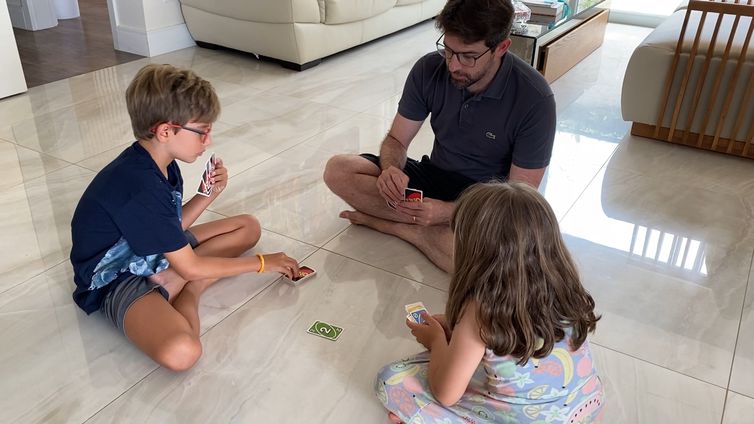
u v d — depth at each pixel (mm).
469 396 1438
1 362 1775
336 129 3342
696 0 2930
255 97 3754
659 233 2486
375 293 2094
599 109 3740
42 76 4000
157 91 1581
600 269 2256
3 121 3330
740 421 1648
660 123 3244
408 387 1517
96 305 1860
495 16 1810
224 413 1623
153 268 1843
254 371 1759
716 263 2307
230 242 2152
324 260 2256
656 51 3123
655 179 2910
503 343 1256
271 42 4160
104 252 1740
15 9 4965
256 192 2699
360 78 4109
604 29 5012
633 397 1710
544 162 2033
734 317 2031
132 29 4430
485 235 1255
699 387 1753
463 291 1306
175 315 1750
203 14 4418
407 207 2105
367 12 4445
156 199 1670
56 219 2463
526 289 1242
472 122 2084
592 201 2703
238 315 1969
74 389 1689
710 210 2662
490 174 2186
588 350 1376
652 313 2041
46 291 2064
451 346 1352
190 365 1731
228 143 3152
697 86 3068
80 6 5836
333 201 2648
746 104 2988
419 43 4891
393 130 2336
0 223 2426
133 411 1624
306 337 1889
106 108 3541
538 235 1244
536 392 1330
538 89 1963
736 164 3082
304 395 1685
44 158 2947
